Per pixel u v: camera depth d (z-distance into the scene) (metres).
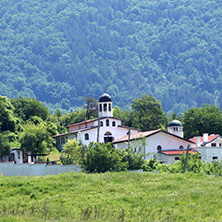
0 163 143.75
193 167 182.88
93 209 97.50
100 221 85.19
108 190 115.06
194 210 97.75
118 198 106.94
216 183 120.06
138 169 168.75
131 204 102.62
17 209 91.38
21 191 113.12
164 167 184.00
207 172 181.38
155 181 125.62
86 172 152.88
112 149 164.25
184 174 136.62
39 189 114.94
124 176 129.62
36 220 84.00
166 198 106.12
